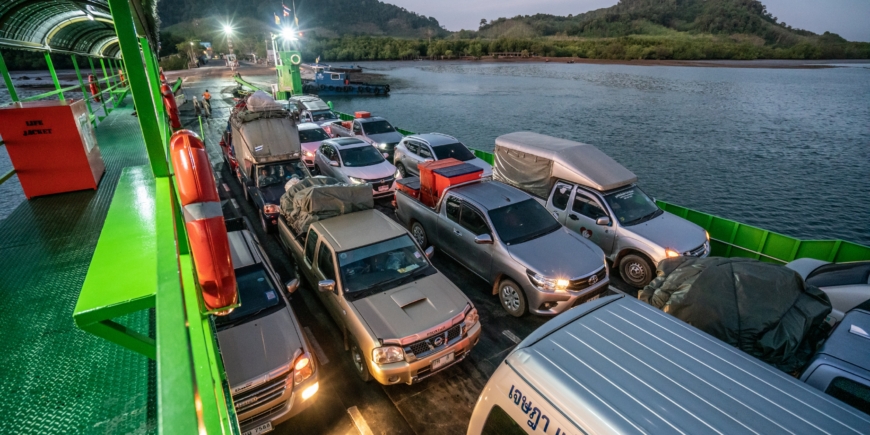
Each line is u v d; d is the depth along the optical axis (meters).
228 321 5.06
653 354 3.01
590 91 61.16
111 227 2.71
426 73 93.25
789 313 4.25
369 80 76.00
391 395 5.40
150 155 2.10
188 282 1.85
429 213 8.84
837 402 2.59
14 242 4.63
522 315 6.94
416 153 13.55
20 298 3.63
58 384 2.69
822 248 7.28
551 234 7.39
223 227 1.72
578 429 2.55
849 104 50.78
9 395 2.59
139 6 3.15
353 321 5.37
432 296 5.71
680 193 21.78
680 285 4.98
